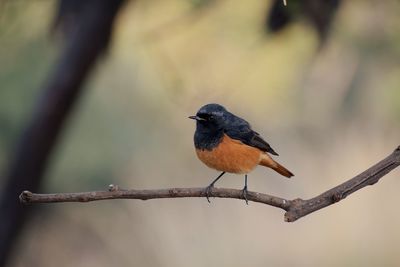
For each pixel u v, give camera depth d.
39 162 12.84
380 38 12.00
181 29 13.16
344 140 17.53
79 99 12.77
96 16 12.25
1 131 13.67
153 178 17.12
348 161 19.89
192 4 12.43
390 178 22.22
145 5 13.74
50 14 12.55
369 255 22.27
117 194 6.54
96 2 12.22
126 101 15.30
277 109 14.19
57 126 12.70
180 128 16.58
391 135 14.48
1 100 13.55
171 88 12.48
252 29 12.67
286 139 18.53
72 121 14.01
